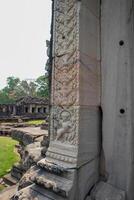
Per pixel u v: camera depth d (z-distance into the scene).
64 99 2.19
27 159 3.73
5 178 5.31
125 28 2.17
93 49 2.28
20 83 58.16
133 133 2.09
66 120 2.14
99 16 2.37
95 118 2.26
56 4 2.36
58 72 2.28
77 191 1.95
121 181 2.12
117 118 2.19
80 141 2.03
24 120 24.59
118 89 2.19
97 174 2.26
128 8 2.17
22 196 2.07
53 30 2.38
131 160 2.07
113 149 2.20
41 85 43.84
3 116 25.73
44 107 29.78
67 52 2.19
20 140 9.97
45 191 2.04
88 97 2.17
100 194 2.04
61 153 2.13
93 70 2.26
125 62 2.16
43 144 4.00
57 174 2.04
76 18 2.10
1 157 8.32
